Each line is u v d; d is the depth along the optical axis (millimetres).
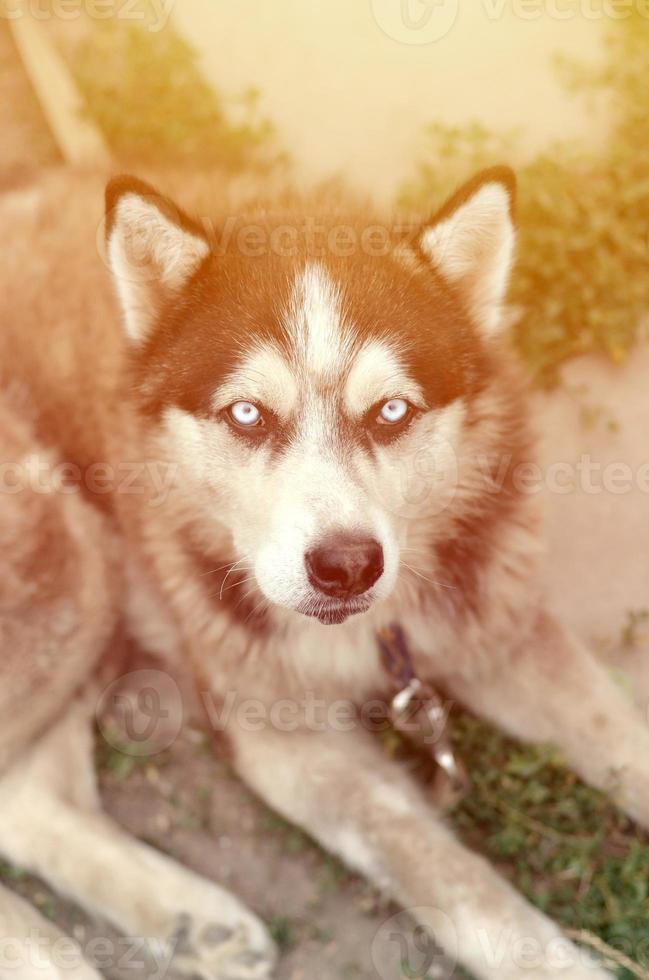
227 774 2799
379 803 2461
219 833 2682
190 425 2287
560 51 4137
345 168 3914
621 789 2467
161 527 2652
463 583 2594
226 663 2686
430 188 3775
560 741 2594
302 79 4383
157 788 2805
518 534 2627
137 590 3041
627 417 3480
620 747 2502
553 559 3150
